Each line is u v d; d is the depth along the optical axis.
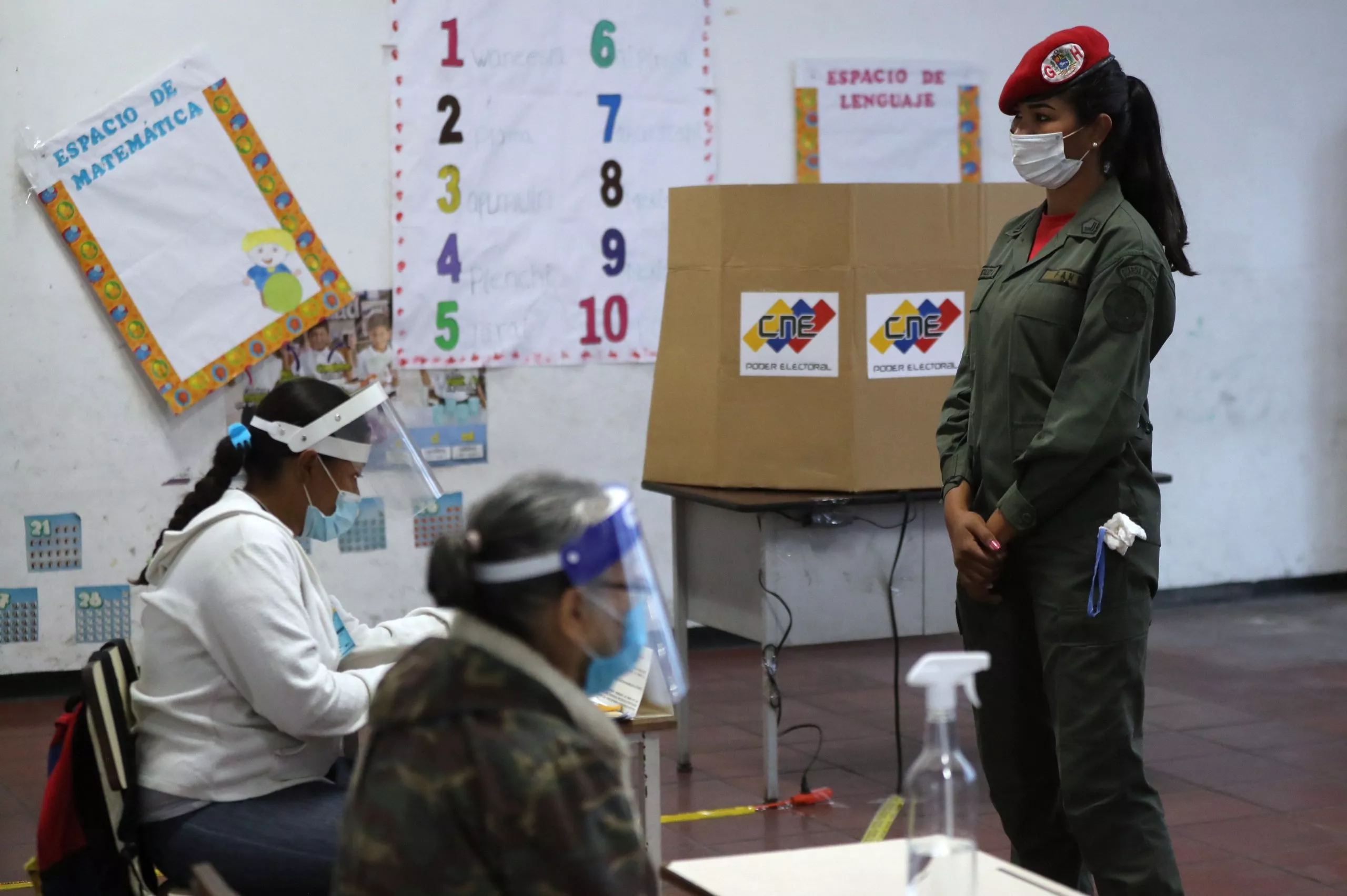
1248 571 6.99
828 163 6.16
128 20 5.23
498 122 5.70
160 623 2.23
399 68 5.55
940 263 3.90
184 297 5.35
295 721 2.17
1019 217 2.83
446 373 5.72
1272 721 4.82
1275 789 4.09
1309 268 6.96
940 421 2.95
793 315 3.88
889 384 3.88
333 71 5.48
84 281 5.25
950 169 6.32
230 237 5.40
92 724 2.10
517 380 5.81
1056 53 2.56
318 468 2.36
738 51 6.01
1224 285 6.83
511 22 5.68
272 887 2.12
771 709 3.93
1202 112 6.72
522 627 1.32
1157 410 6.79
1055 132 2.57
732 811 3.91
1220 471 6.90
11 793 4.15
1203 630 6.31
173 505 5.41
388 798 1.27
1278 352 6.95
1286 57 6.83
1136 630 2.52
